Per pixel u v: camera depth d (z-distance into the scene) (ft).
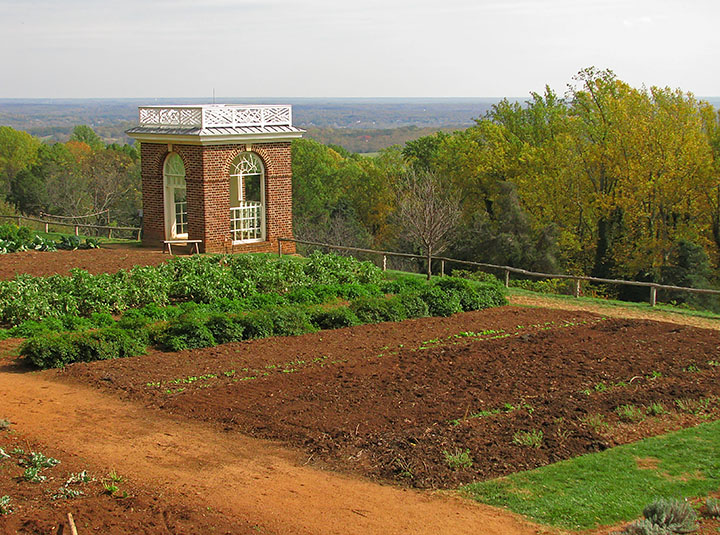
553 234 132.16
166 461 28.19
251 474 27.14
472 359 42.75
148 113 85.35
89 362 42.01
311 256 73.15
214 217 82.53
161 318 52.37
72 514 22.80
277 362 42.45
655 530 21.81
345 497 25.29
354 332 50.80
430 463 27.66
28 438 29.89
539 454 28.68
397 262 139.33
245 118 84.02
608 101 134.82
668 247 123.65
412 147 221.46
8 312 50.03
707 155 120.88
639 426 32.37
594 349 45.47
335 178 216.95
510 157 154.71
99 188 206.69
